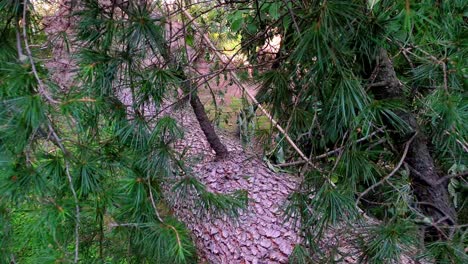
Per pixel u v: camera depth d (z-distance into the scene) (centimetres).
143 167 87
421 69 83
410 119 96
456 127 76
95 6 82
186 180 93
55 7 93
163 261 88
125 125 86
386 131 92
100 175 79
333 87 75
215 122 237
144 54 86
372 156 93
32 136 68
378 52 85
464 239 77
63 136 76
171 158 90
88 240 101
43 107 64
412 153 103
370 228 81
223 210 99
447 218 95
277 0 88
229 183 221
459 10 73
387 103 78
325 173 88
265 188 217
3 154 70
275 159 136
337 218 80
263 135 123
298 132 95
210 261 205
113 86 86
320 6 67
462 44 74
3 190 68
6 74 66
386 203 88
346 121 75
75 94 72
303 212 92
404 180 95
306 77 80
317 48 66
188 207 114
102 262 94
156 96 87
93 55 80
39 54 79
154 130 86
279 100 99
